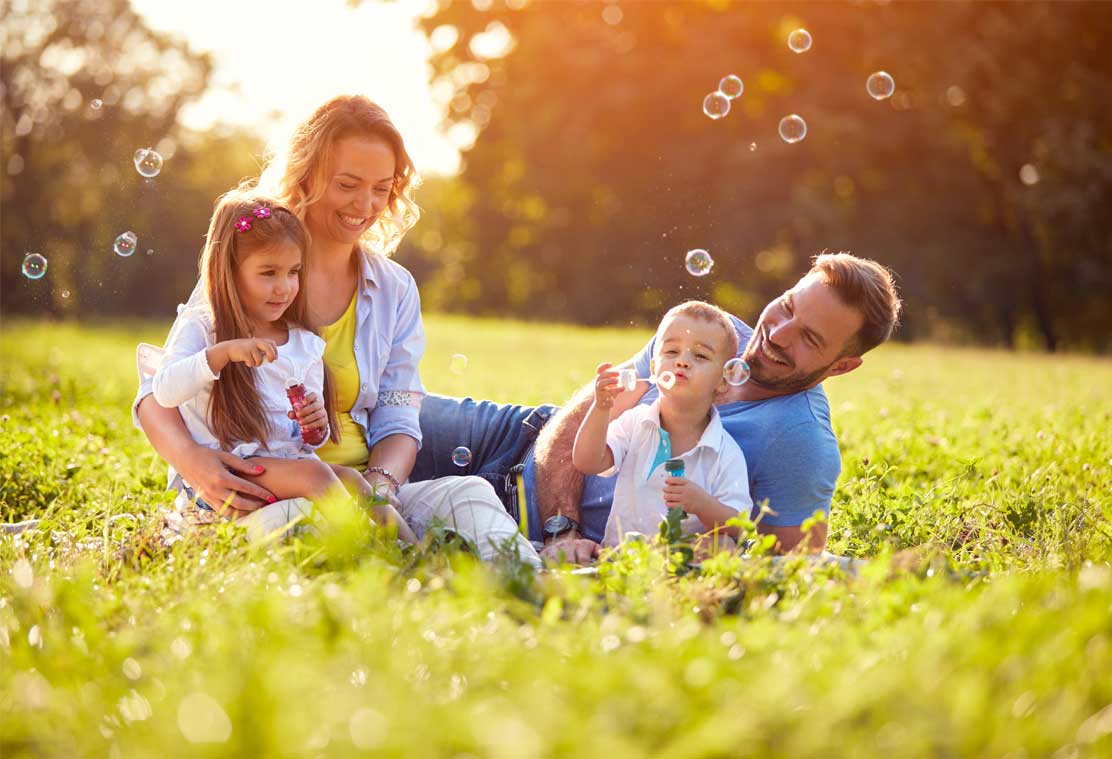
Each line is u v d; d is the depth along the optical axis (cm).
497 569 273
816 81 2539
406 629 218
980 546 360
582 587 254
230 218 344
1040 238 2669
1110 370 1395
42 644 223
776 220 2527
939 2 2512
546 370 1211
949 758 173
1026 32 2458
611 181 2673
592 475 367
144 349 348
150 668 206
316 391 357
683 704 183
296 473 322
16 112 3572
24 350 1508
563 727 172
